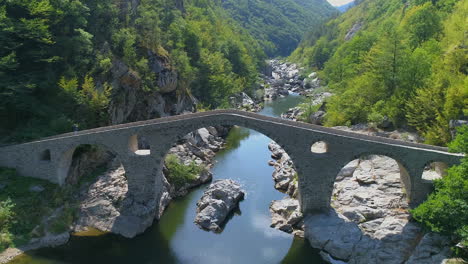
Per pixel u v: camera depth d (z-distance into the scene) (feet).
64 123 139.44
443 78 153.48
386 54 181.78
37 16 149.28
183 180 157.07
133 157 127.44
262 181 168.55
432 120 150.71
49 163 128.67
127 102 180.86
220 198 141.28
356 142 116.57
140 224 123.34
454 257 92.43
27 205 119.03
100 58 170.91
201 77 284.61
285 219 130.41
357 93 197.26
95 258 108.68
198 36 304.50
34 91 145.69
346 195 132.05
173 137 125.49
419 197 117.70
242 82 353.51
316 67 513.45
